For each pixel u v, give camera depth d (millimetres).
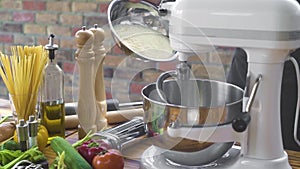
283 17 1036
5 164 1182
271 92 1104
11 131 1395
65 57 2592
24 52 1395
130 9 1214
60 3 2564
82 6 2518
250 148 1130
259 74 1097
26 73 1382
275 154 1125
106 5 2455
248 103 1083
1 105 1725
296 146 1771
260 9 1054
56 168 1157
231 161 1179
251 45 1079
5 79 1399
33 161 1179
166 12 1166
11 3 2670
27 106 1408
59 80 1396
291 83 1730
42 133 1326
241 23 1072
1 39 2734
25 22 2664
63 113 1419
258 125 1115
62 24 2584
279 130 1132
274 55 1073
